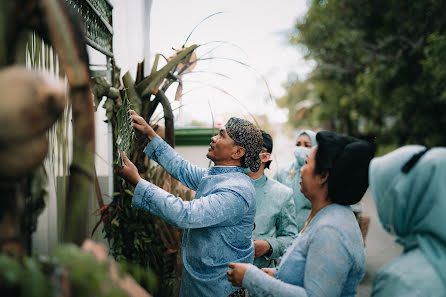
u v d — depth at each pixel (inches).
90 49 61.5
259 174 76.2
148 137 64.2
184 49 72.6
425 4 273.1
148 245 70.8
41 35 27.7
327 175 40.9
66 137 39.0
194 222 50.2
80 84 25.6
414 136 278.5
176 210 49.7
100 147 76.5
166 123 71.9
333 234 37.8
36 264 20.9
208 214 51.0
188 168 64.3
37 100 20.1
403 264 34.7
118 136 55.6
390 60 292.0
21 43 26.5
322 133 41.6
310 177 42.2
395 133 286.4
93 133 26.5
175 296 76.2
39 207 35.7
